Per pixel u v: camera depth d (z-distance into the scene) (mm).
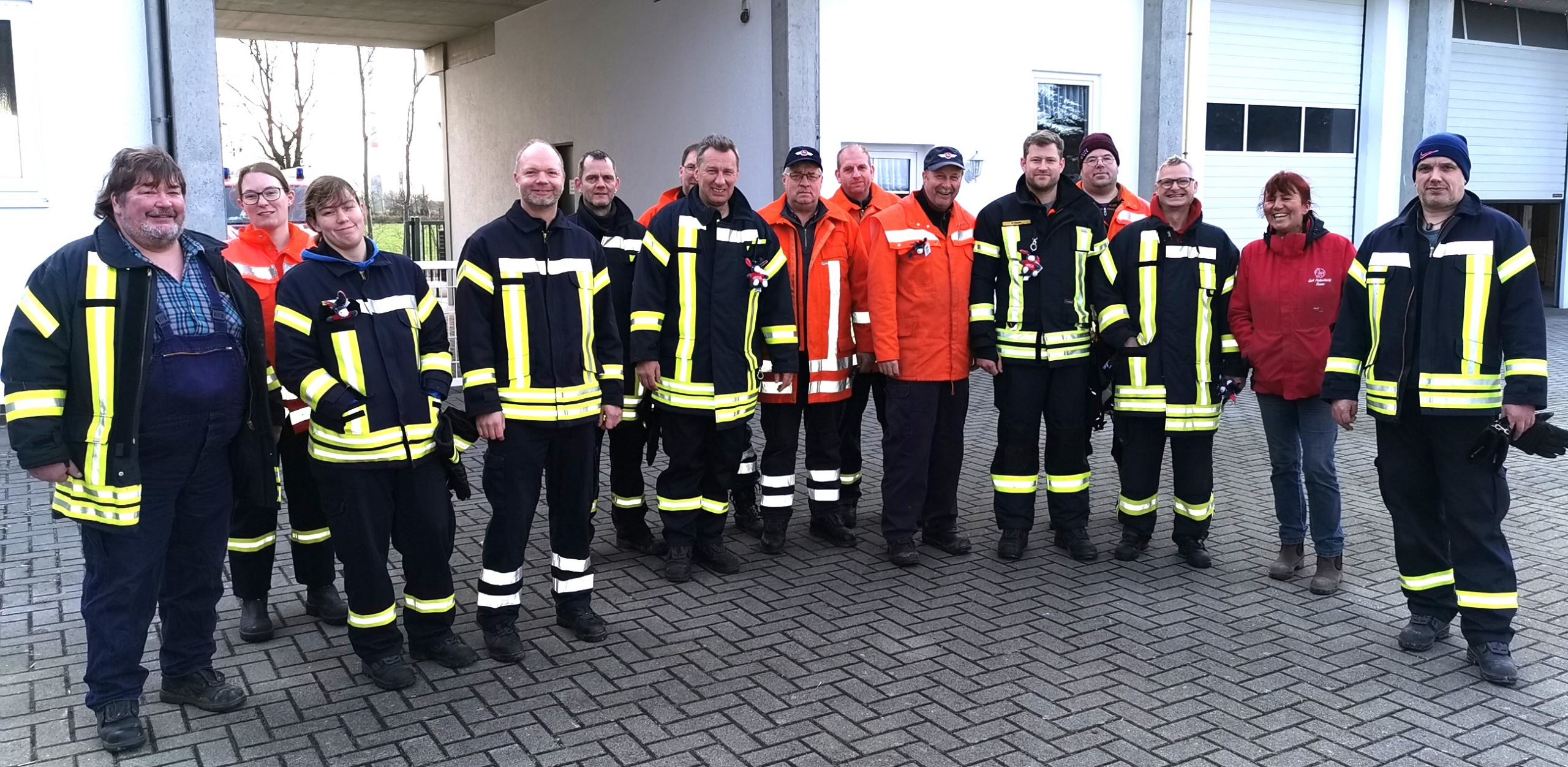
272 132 20812
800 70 10312
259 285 4438
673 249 5027
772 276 5230
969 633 4582
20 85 8320
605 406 4504
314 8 15070
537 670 4230
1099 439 8406
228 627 4672
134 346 3475
